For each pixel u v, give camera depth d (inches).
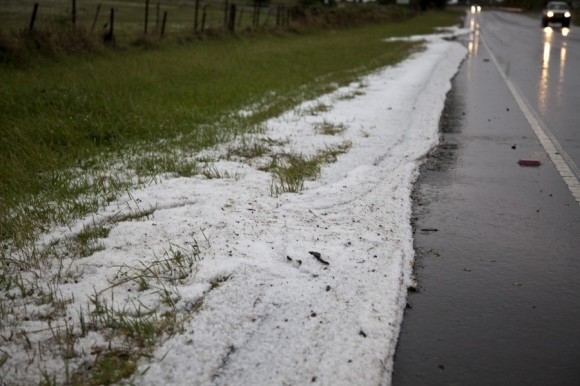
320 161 288.5
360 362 123.8
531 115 428.5
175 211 213.5
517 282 165.3
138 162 281.7
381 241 188.5
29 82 486.3
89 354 126.6
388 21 2165.4
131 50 756.6
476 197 241.6
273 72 645.3
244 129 363.3
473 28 1909.4
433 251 187.0
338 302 148.6
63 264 171.5
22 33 642.2
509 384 120.6
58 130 324.5
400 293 155.2
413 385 120.4
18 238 187.8
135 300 149.3
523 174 275.6
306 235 191.9
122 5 1475.1
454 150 323.9
